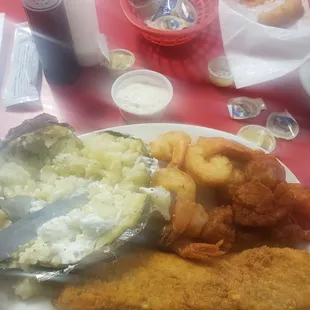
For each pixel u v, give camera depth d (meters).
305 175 0.35
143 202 0.27
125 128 0.35
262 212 0.29
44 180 0.30
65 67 0.40
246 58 0.39
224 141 0.33
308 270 0.27
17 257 0.26
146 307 0.26
